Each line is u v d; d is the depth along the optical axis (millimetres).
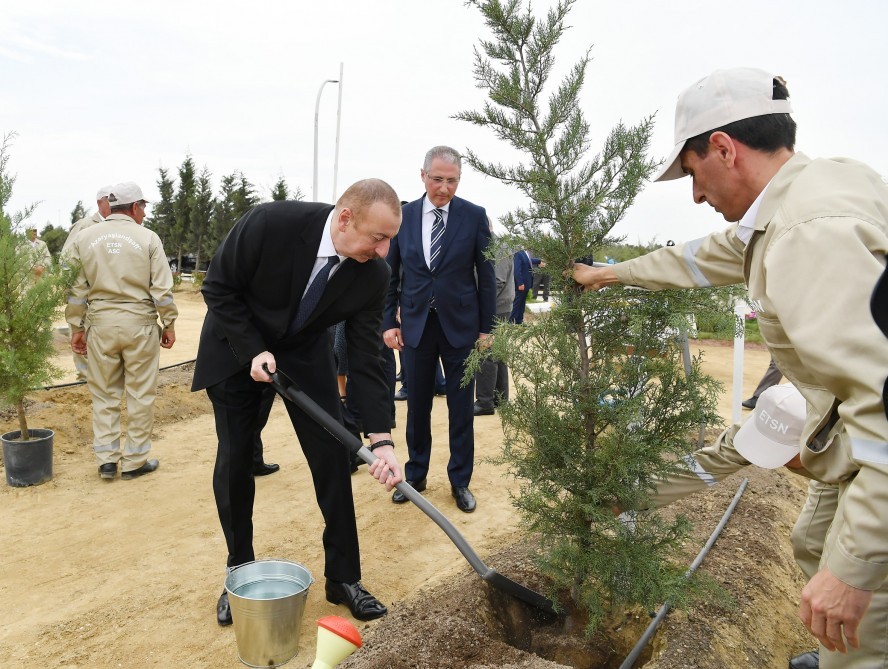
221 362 3182
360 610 3283
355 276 3078
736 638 2820
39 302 4941
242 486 3287
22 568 3871
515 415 2797
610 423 2684
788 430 2562
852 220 1643
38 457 5074
